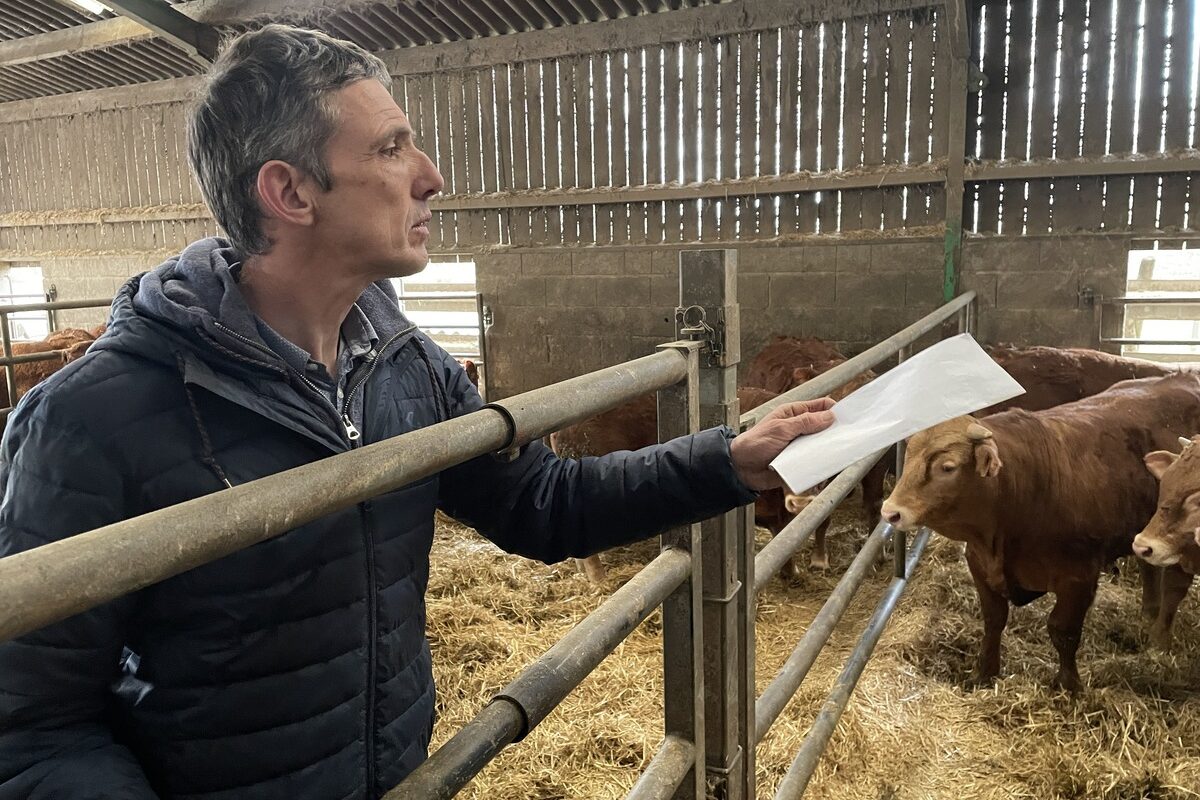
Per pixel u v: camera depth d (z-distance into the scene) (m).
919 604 3.43
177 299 0.81
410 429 1.01
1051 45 5.44
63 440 0.74
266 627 0.84
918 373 1.05
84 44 7.91
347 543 0.88
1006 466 2.58
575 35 6.66
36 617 0.45
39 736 0.72
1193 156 5.14
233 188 0.85
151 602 0.80
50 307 5.13
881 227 6.00
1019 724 2.58
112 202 9.36
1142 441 2.97
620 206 6.81
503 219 7.31
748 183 6.23
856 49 5.83
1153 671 2.82
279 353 0.89
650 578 1.20
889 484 5.14
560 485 1.12
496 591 3.96
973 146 5.72
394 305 1.04
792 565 3.92
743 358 6.53
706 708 1.47
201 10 7.09
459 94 7.24
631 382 1.08
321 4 6.71
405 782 0.79
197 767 0.84
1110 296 5.48
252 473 0.82
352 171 0.84
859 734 2.47
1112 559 2.89
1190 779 2.27
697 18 6.22
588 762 2.54
